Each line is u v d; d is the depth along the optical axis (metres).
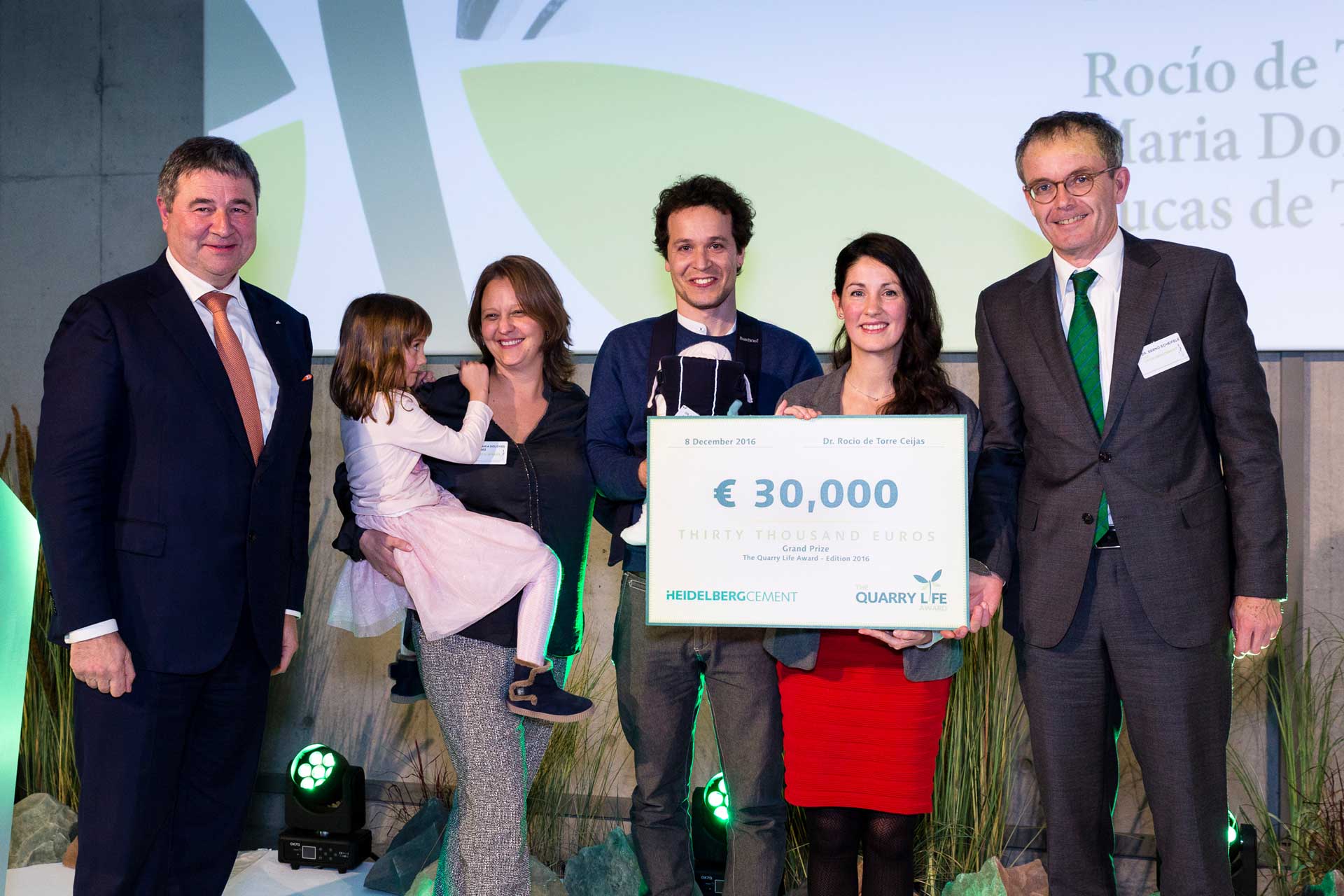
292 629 2.31
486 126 3.35
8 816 1.73
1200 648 2.09
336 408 3.45
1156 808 2.13
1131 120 3.01
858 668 2.18
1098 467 2.11
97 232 3.58
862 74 3.15
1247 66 2.95
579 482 2.40
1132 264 2.16
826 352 3.18
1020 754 3.08
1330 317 2.92
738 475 2.08
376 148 3.39
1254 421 2.07
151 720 2.01
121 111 3.57
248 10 3.46
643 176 3.27
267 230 3.44
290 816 3.14
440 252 3.37
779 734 2.34
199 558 2.04
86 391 1.95
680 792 2.47
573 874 2.88
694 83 3.24
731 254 2.41
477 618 2.18
